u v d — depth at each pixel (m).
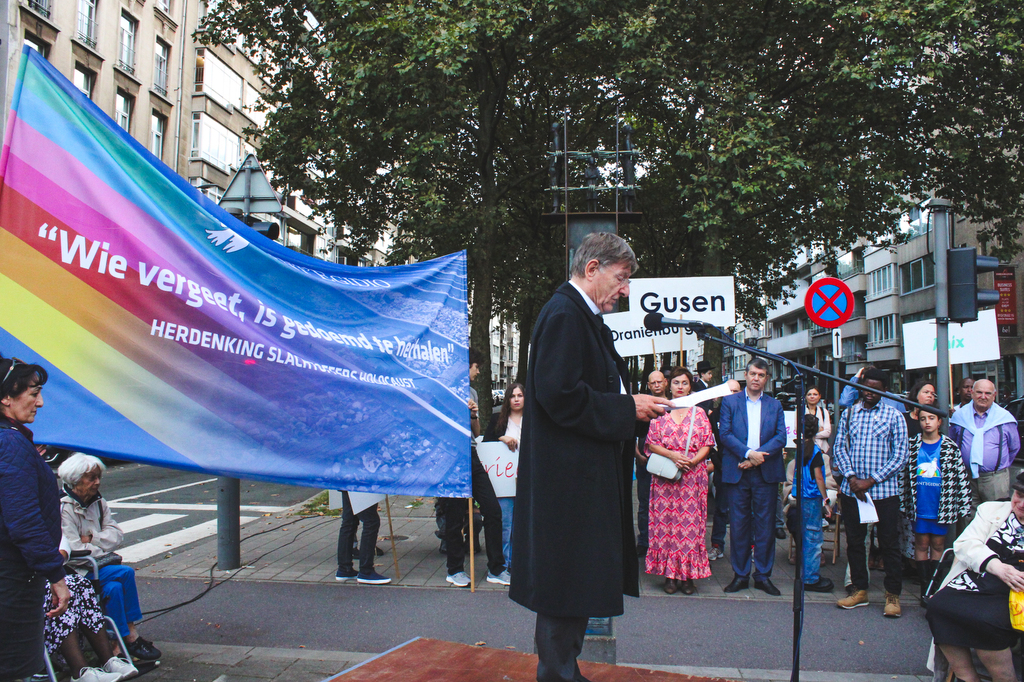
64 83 3.90
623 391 2.59
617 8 14.96
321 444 4.54
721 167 14.36
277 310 4.59
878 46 13.72
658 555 6.27
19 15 19.41
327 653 4.55
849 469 5.76
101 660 4.05
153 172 4.19
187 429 4.03
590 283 2.51
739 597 6.14
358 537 8.34
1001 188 16.67
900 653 4.78
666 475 6.11
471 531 6.33
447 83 14.12
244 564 7.00
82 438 3.67
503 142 21.48
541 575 2.32
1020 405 14.48
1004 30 13.82
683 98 15.94
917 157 16.30
